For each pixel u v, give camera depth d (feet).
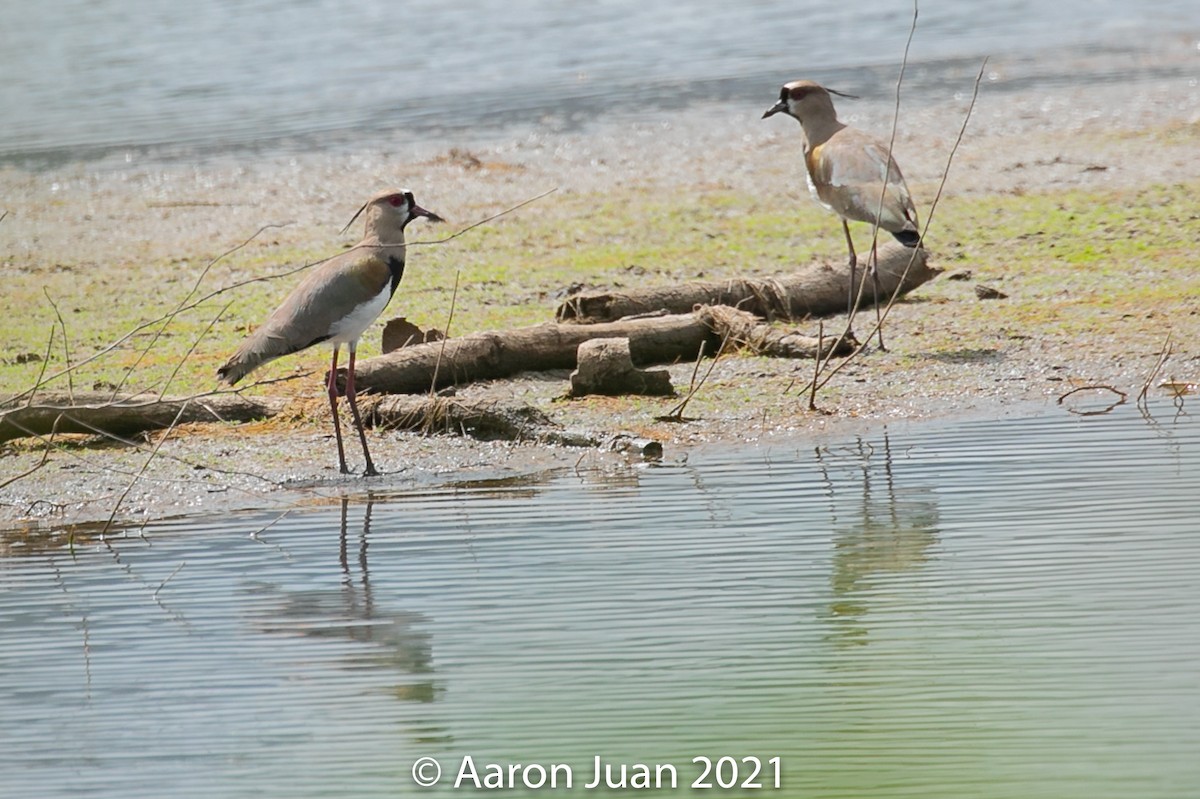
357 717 31.35
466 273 73.15
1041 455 45.68
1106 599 34.68
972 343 58.03
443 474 47.88
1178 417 48.65
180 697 32.55
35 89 136.26
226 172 102.99
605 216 84.28
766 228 78.89
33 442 52.49
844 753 29.07
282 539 42.22
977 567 37.11
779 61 137.59
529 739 30.01
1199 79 115.34
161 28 163.12
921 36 147.84
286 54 148.87
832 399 53.01
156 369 59.67
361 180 98.43
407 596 37.35
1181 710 29.71
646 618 35.22
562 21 163.73
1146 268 66.13
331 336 47.78
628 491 44.96
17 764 29.86
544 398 54.65
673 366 58.18
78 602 38.34
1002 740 28.89
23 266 81.61
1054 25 150.92
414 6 172.76
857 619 34.58
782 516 41.75
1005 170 89.15
